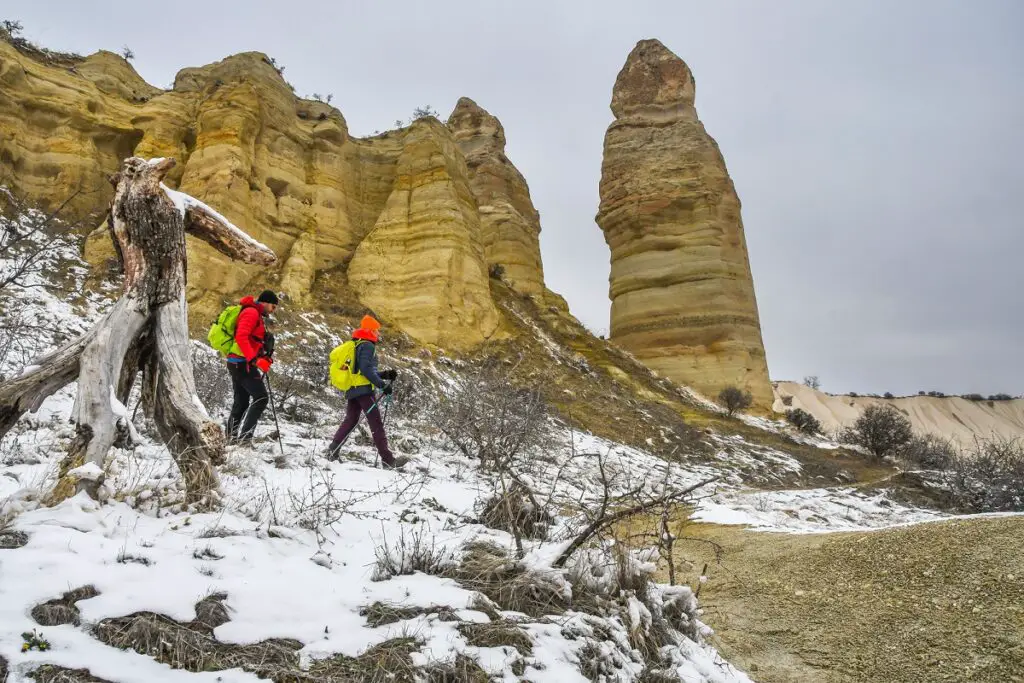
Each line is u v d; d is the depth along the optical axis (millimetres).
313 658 2803
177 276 5000
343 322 20328
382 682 2678
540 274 39156
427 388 17641
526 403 11719
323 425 11008
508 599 3770
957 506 15766
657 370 36625
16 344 10031
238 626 2941
